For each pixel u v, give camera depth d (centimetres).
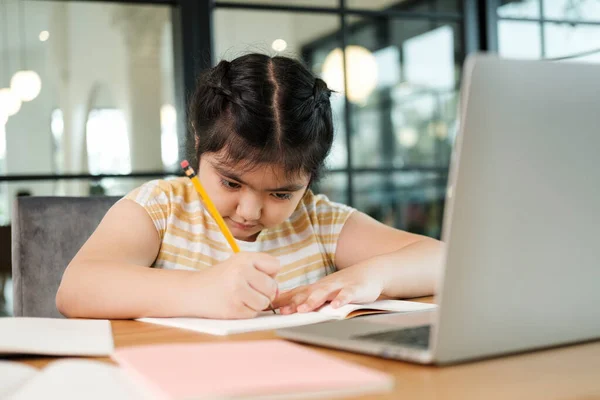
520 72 53
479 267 54
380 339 62
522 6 382
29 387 47
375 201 399
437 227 426
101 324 82
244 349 58
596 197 59
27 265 131
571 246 58
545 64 54
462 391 47
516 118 53
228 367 50
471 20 389
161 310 90
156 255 127
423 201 422
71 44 328
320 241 141
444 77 396
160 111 333
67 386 47
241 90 110
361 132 422
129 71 332
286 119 109
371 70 379
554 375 51
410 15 381
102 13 329
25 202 132
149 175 333
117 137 332
